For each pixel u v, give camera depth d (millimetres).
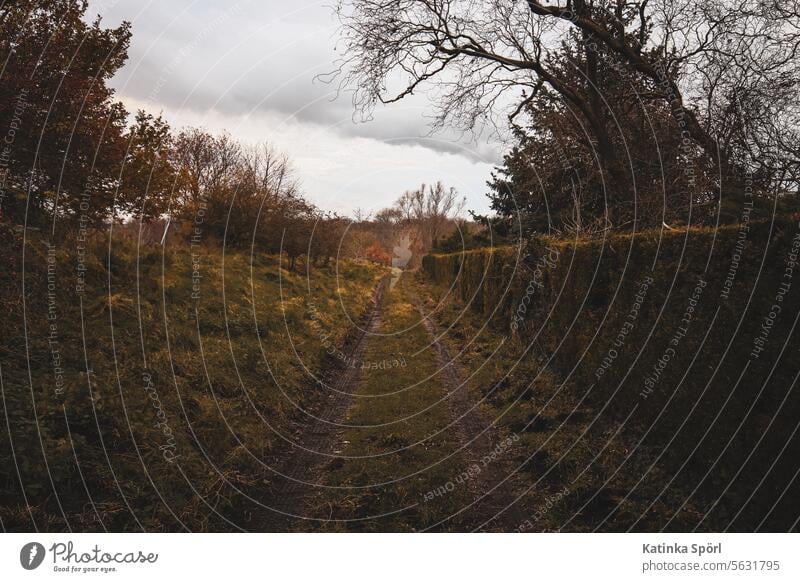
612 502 4734
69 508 4098
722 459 4520
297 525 4637
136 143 10648
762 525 3971
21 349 6016
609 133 12328
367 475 5570
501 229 20766
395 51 11781
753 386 4191
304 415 7930
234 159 21688
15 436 4316
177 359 7500
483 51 11883
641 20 11211
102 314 7867
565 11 10812
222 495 4758
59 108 8336
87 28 8891
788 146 7402
